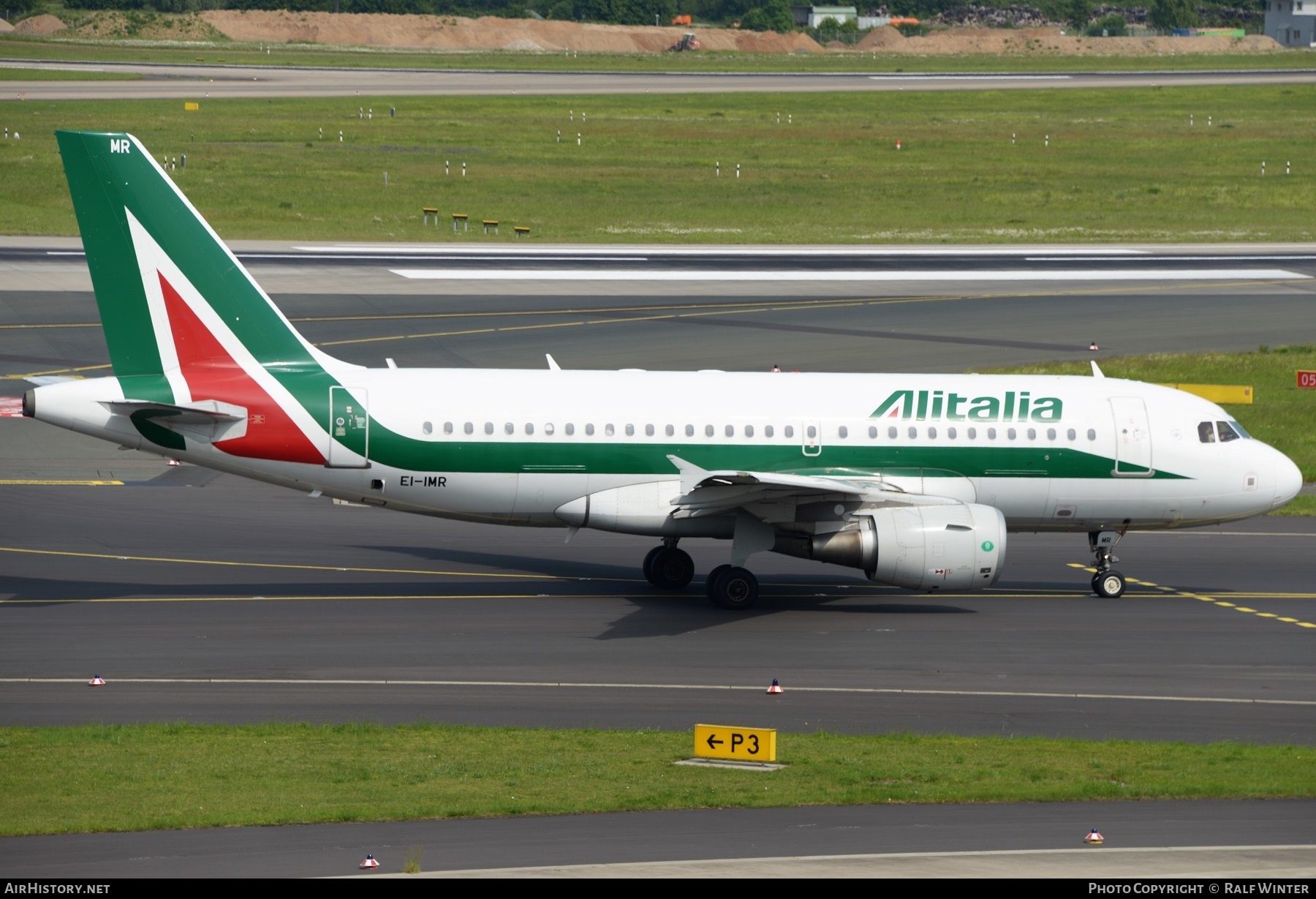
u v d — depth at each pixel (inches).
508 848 2839.6
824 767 3503.9
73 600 5349.4
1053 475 5664.4
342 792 3223.4
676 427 5477.4
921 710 4247.0
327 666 4606.3
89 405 5088.6
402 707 4173.2
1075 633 5216.5
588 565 6146.7
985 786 3321.9
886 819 3063.5
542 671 4606.3
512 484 5418.3
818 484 5137.8
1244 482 5757.9
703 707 4244.6
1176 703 4362.7
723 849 2839.6
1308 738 4010.8
